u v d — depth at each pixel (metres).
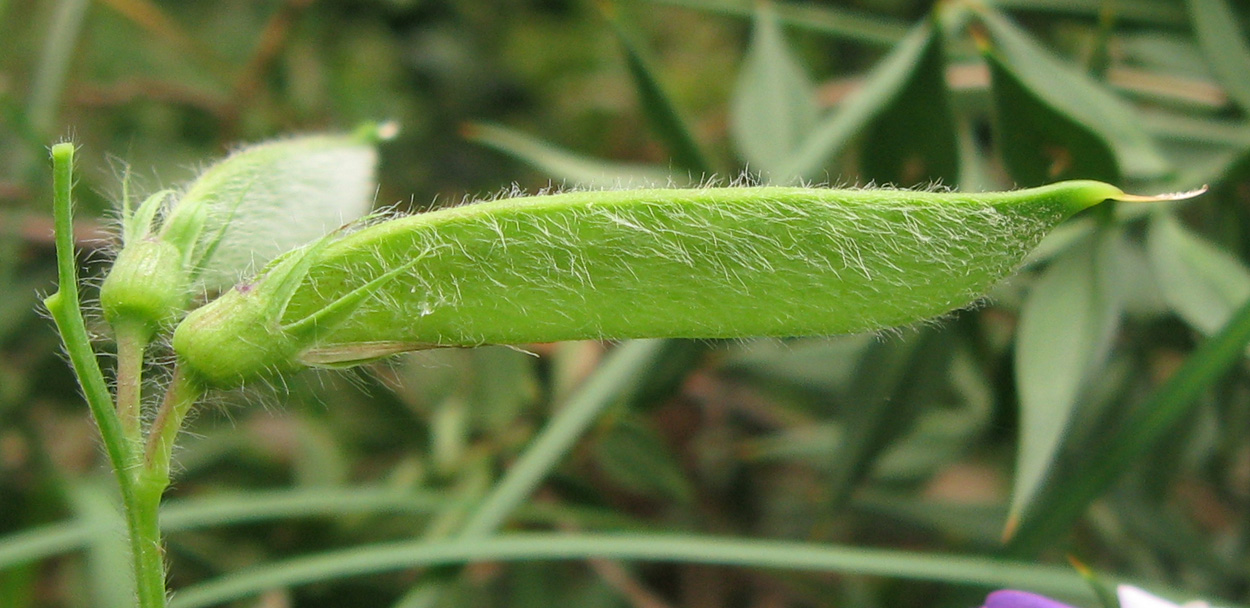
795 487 0.18
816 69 0.23
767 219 0.06
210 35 0.23
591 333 0.06
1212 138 0.14
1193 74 0.16
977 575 0.10
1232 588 0.14
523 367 0.15
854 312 0.06
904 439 0.14
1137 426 0.10
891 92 0.13
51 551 0.12
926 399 0.13
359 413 0.16
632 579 0.16
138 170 0.18
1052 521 0.10
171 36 0.19
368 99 0.22
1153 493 0.15
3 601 0.13
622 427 0.15
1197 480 0.16
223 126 0.20
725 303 0.06
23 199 0.16
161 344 0.06
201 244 0.07
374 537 0.16
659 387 0.14
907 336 0.13
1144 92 0.15
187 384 0.06
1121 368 0.15
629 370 0.12
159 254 0.06
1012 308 0.13
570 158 0.15
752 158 0.15
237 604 0.15
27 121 0.15
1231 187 0.13
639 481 0.15
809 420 0.18
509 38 0.25
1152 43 0.17
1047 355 0.10
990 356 0.14
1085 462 0.11
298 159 0.07
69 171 0.06
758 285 0.06
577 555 0.11
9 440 0.17
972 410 0.15
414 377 0.15
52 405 0.17
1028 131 0.11
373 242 0.06
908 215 0.06
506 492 0.11
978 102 0.15
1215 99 0.15
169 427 0.06
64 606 0.17
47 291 0.16
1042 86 0.13
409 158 0.22
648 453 0.15
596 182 0.15
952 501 0.15
